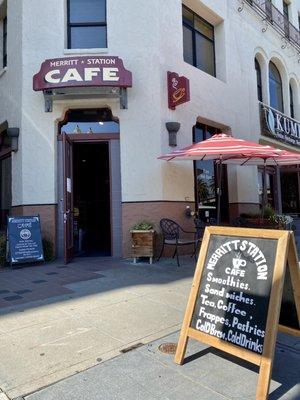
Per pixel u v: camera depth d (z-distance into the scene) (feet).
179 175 31.30
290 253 10.87
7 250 27.27
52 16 30.89
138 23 30.71
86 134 30.55
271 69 53.16
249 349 10.05
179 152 26.53
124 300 17.93
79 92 28.84
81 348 12.69
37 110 30.12
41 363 11.66
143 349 12.60
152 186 29.63
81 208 37.29
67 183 28.84
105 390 10.12
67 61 27.94
